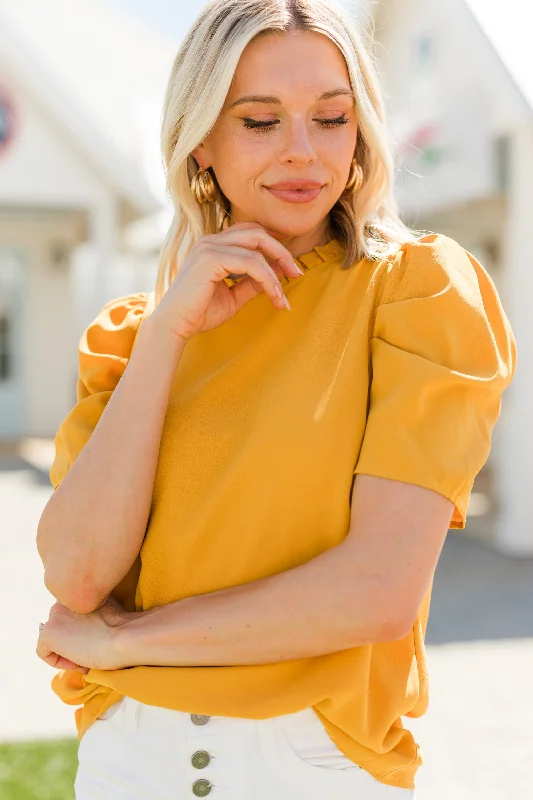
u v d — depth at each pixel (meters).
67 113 11.48
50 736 4.07
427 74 8.44
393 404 1.42
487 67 7.39
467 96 7.79
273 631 1.39
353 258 1.60
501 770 3.73
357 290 1.57
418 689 1.52
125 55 13.51
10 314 15.27
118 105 12.29
